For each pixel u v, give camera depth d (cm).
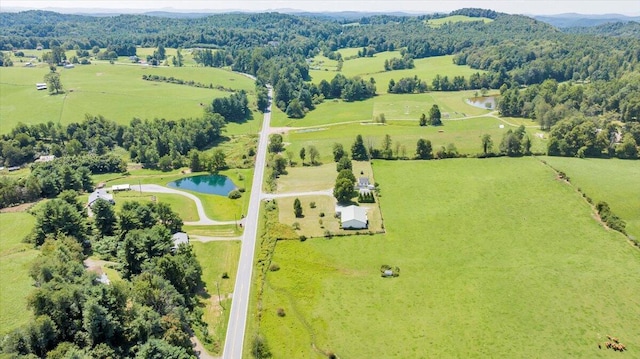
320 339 8594
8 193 13525
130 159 18850
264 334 8725
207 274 10619
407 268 10662
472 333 8625
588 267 10431
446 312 9194
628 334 8506
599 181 14462
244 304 9594
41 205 13062
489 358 8044
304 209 13562
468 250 11288
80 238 11038
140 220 11638
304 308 9438
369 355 8194
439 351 8225
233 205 14338
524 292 9700
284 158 17838
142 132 19975
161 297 8550
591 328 8662
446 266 10694
